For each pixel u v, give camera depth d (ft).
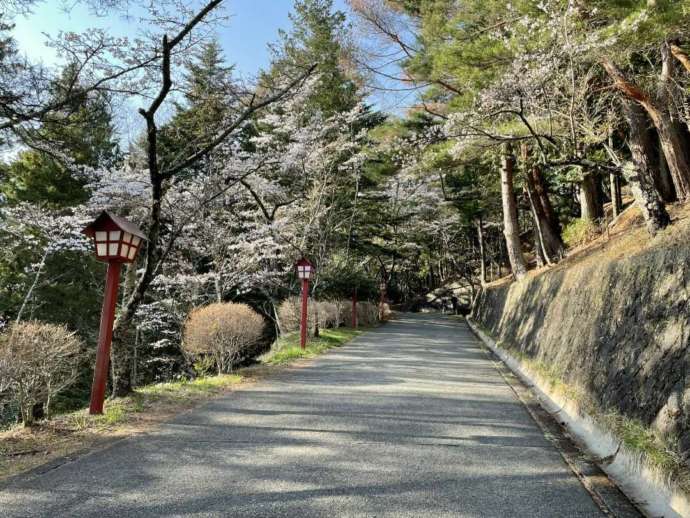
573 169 50.49
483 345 55.67
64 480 12.07
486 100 30.37
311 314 53.21
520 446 15.90
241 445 15.19
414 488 11.93
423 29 46.14
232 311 30.37
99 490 11.43
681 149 31.89
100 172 44.27
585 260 32.65
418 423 18.45
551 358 28.25
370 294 87.61
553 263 54.75
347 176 68.54
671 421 12.84
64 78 22.49
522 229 130.82
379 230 85.05
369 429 17.39
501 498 11.48
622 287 19.99
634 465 12.77
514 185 69.67
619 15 24.79
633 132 26.94
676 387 13.19
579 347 23.15
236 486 11.78
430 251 123.95
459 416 19.80
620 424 14.94
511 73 29.01
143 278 22.91
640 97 26.25
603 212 60.23
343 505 10.78
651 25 22.34
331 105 68.69
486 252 132.67
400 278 177.06
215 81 27.02
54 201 56.03
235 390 24.61
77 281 59.67
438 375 30.99
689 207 28.73
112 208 44.65
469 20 37.68
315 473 12.78
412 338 59.62
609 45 23.52
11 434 16.25
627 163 26.71
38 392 17.88
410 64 47.60
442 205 90.99
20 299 52.65
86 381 47.67
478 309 98.73
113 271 19.30
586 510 10.95
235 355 34.09
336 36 66.39
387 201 80.07
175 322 53.83
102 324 19.12
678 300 14.94
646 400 14.61
